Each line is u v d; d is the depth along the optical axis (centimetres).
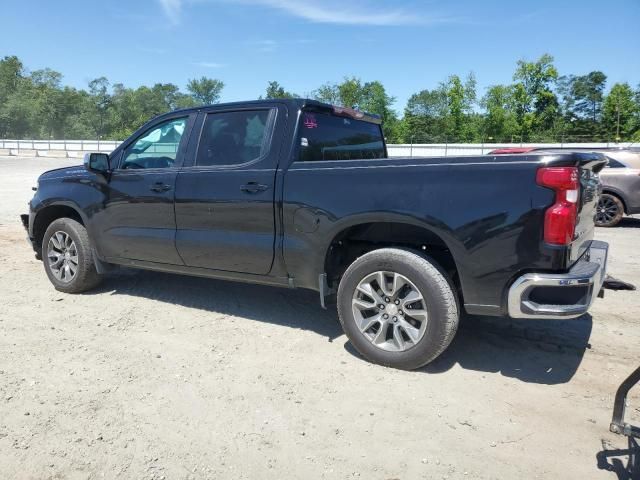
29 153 4447
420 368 382
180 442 291
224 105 462
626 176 1042
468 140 6994
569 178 314
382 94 7312
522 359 400
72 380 361
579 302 326
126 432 299
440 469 269
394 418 316
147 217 490
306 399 338
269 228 420
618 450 285
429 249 398
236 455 280
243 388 352
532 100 7262
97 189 526
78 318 486
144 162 502
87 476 262
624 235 970
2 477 260
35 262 714
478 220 336
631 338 441
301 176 402
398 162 367
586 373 378
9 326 462
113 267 558
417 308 367
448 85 6956
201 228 457
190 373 374
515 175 328
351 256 428
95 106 9425
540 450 286
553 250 318
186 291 574
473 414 321
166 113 498
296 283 420
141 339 437
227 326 469
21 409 322
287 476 263
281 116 429
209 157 460
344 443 291
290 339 439
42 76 10681
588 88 8912
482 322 477
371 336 385
